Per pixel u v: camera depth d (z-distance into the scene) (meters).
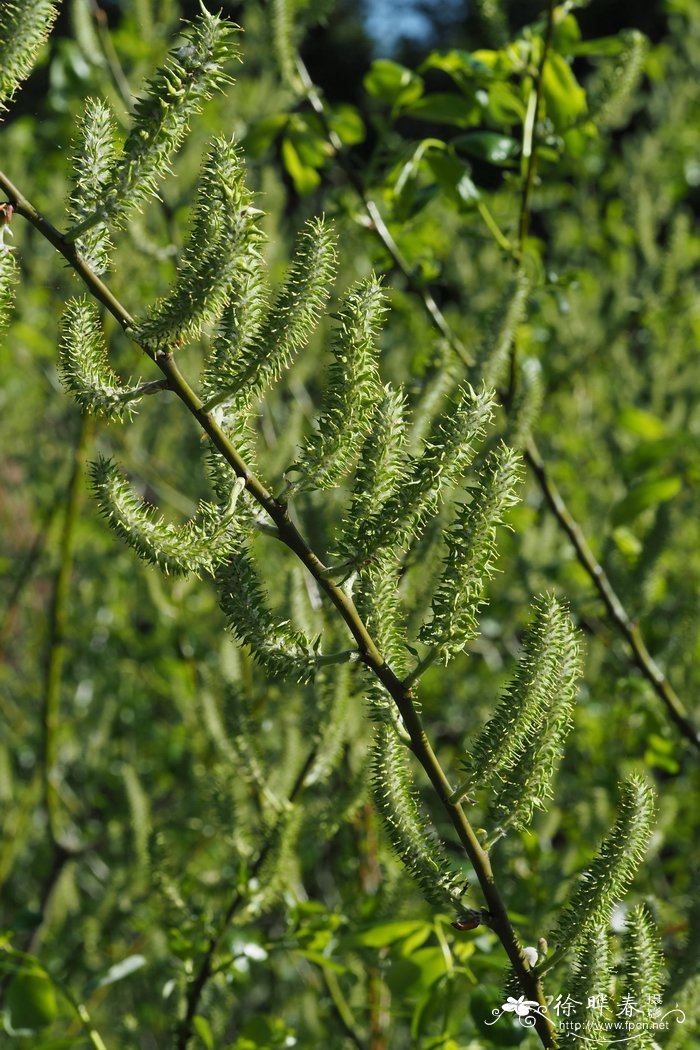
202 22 1.43
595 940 1.60
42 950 4.21
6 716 5.70
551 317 5.46
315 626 2.52
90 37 4.05
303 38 3.59
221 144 1.47
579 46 3.29
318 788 3.47
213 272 1.44
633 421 4.62
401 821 1.60
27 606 5.77
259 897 2.54
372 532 1.50
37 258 5.34
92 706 5.10
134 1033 3.37
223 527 1.51
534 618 1.62
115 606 5.63
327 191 4.03
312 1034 3.44
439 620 1.53
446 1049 2.46
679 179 6.95
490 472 1.51
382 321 1.53
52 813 4.17
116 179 1.45
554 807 3.93
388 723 1.61
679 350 5.50
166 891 2.75
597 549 4.58
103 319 3.95
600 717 4.30
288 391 4.50
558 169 4.45
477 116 3.36
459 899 1.60
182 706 4.46
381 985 3.16
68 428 5.47
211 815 2.72
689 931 2.00
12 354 5.57
